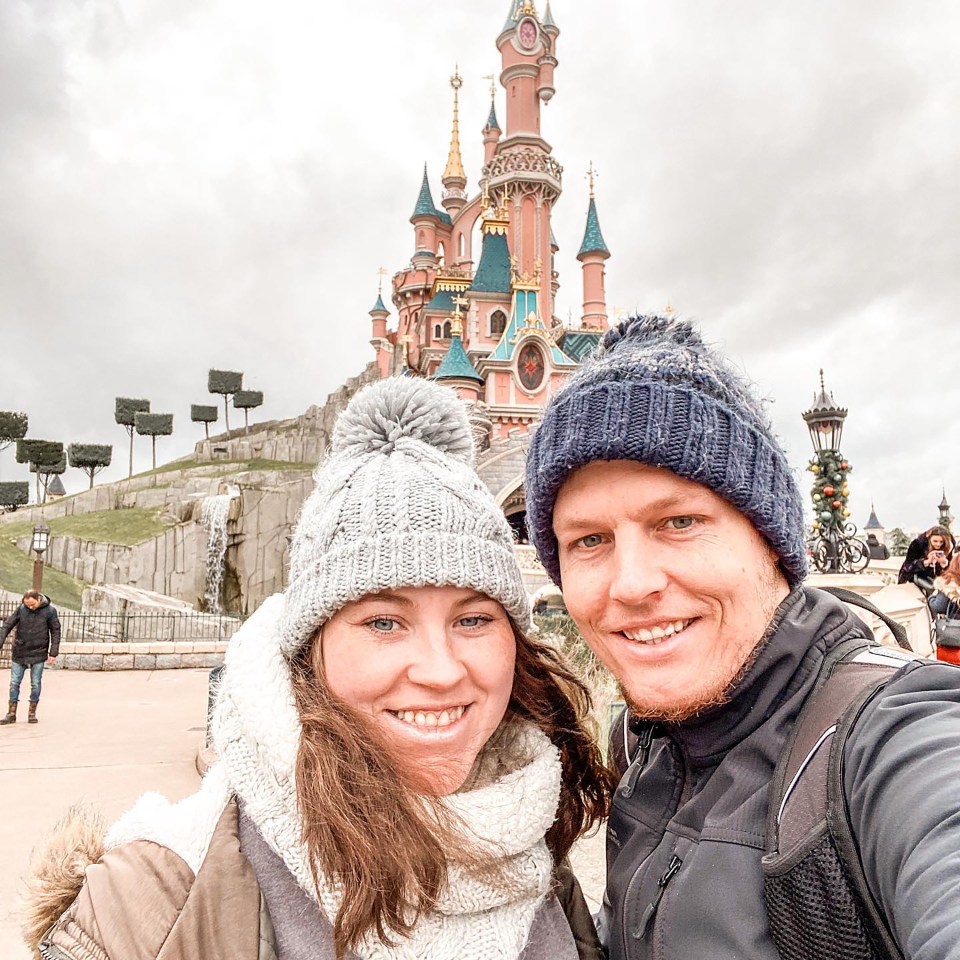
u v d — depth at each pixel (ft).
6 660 19.52
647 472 1.69
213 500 51.26
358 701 1.80
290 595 1.90
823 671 1.62
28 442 81.05
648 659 1.72
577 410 1.74
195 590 48.62
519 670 2.19
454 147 112.27
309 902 1.67
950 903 1.08
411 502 1.82
